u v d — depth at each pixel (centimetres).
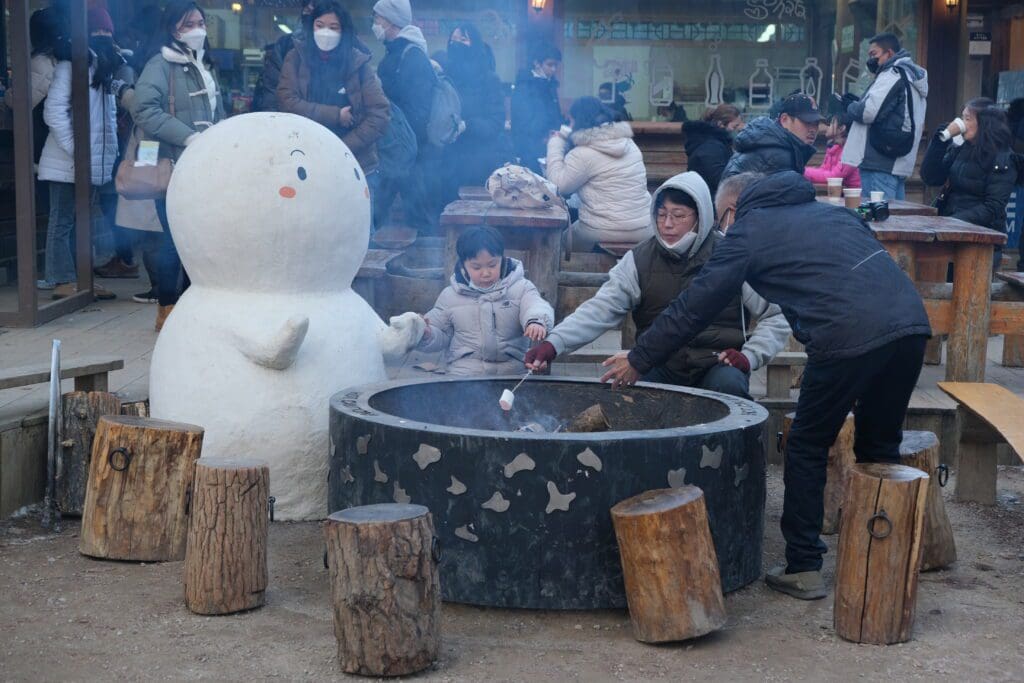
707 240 516
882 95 912
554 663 371
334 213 501
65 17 848
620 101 1180
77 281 871
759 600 432
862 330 397
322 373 502
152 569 455
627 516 382
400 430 412
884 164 930
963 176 892
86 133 857
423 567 359
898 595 388
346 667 358
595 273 700
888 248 658
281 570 453
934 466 465
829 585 448
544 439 396
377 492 420
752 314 534
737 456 421
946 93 1234
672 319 420
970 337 653
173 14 721
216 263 498
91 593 427
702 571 384
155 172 707
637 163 825
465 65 1003
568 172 819
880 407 430
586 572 400
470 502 402
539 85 1045
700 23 1244
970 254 648
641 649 384
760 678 361
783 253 411
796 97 782
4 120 889
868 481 387
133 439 459
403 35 897
